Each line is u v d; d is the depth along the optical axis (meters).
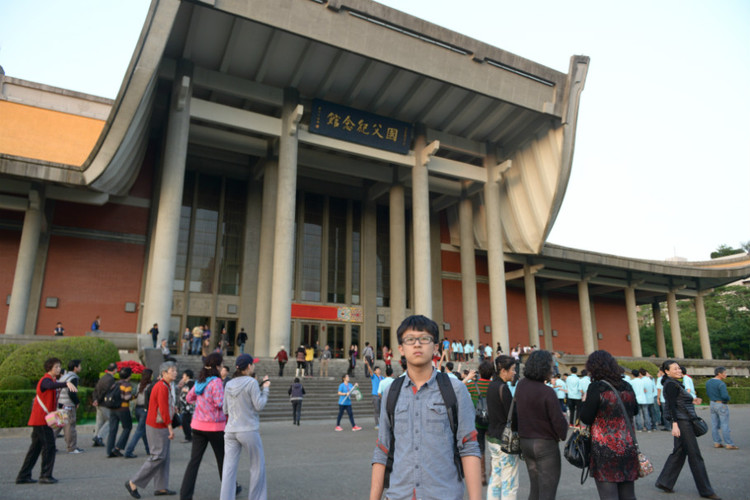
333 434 12.15
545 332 37.44
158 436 6.02
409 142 27.72
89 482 6.71
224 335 23.94
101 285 24.55
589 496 6.26
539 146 29.08
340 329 30.75
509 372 5.41
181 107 22.05
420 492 2.58
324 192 32.12
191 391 6.11
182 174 21.80
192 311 27.14
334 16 21.41
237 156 29.05
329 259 31.44
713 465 8.35
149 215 26.30
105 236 25.14
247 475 7.26
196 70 23.42
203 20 21.25
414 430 2.69
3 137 22.86
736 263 44.44
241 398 5.31
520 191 30.95
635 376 13.89
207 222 28.56
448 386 2.77
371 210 32.59
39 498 5.82
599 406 4.46
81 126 26.27
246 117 23.84
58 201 24.55
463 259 31.28
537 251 31.23
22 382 11.90
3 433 10.71
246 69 24.14
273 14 20.42
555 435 4.49
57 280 23.77
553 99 26.80
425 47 23.31
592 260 34.44
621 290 41.03
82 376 14.18
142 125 21.78
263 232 25.77
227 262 28.61
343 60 23.95
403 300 28.86
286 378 19.42
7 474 7.14
